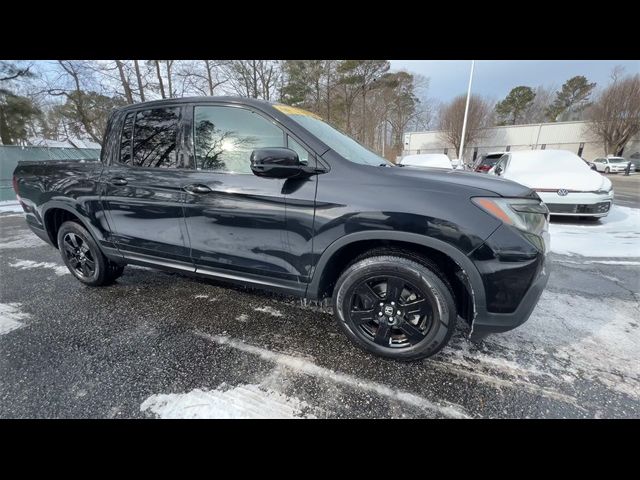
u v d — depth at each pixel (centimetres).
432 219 168
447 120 3419
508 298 170
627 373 190
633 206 761
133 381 182
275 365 196
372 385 180
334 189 183
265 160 170
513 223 167
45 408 163
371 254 193
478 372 191
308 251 195
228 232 215
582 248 436
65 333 232
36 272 361
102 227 271
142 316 256
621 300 285
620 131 2722
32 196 304
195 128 222
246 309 267
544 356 206
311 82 2505
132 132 248
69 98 1650
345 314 202
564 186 548
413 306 188
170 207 230
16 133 1744
